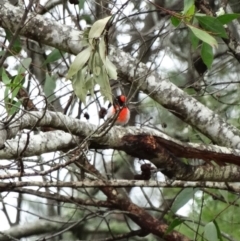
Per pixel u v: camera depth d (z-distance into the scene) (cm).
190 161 1062
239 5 1340
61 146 849
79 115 985
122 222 1434
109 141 830
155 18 1341
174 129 1351
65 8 1143
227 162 877
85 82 761
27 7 740
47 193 1053
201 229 1265
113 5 876
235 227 1249
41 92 879
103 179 990
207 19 859
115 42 1288
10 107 787
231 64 1393
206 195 1279
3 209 1307
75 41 933
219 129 978
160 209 1241
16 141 837
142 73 952
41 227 1335
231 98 1365
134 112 1341
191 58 1162
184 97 975
